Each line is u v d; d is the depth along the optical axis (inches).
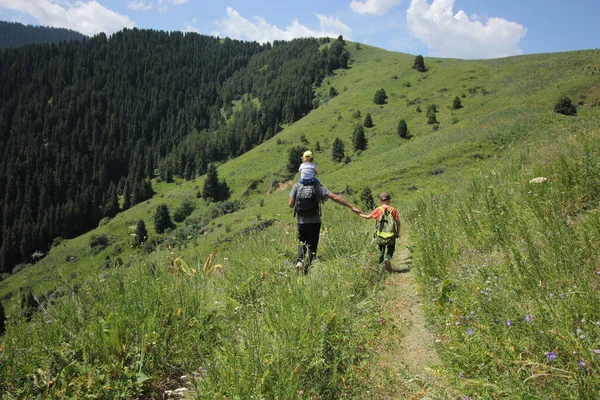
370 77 6412.4
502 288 116.4
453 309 125.8
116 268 150.9
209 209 3988.7
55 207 6294.3
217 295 160.4
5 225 5315.0
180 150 7017.7
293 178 4138.8
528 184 206.4
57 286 132.2
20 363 102.6
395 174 2620.6
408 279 197.2
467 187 313.6
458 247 184.2
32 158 7357.3
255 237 257.3
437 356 116.0
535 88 3762.3
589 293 96.8
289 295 136.7
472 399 90.1
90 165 7564.0
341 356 111.3
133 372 107.1
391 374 109.2
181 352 118.0
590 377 74.3
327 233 265.9
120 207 6402.6
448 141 2952.8
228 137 6525.6
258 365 93.3
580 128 311.0
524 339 96.1
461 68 5620.1
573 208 171.0
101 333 113.8
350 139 4360.2
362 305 147.6
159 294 138.8
